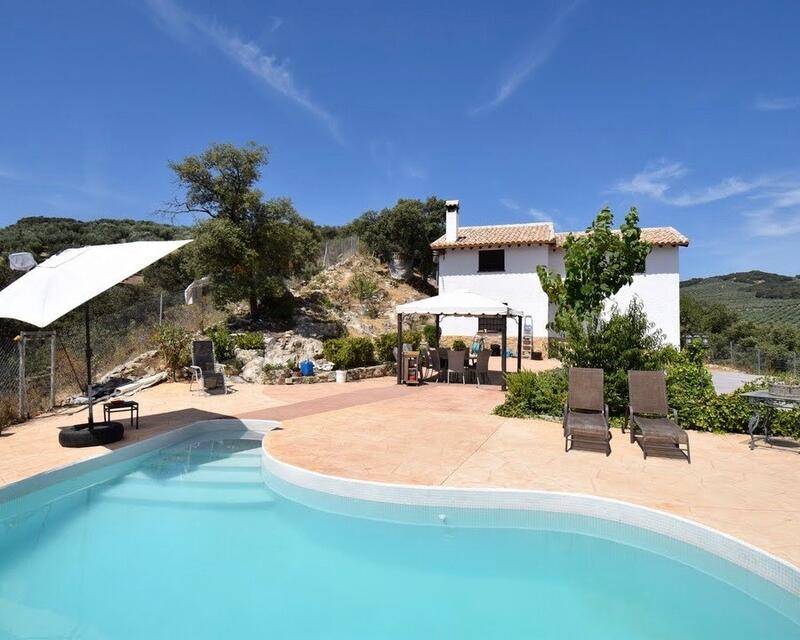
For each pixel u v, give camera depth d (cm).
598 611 438
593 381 910
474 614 436
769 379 972
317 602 456
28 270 923
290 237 2234
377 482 656
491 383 1677
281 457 780
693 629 409
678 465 737
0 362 1217
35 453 803
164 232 3650
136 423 1012
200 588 482
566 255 1132
